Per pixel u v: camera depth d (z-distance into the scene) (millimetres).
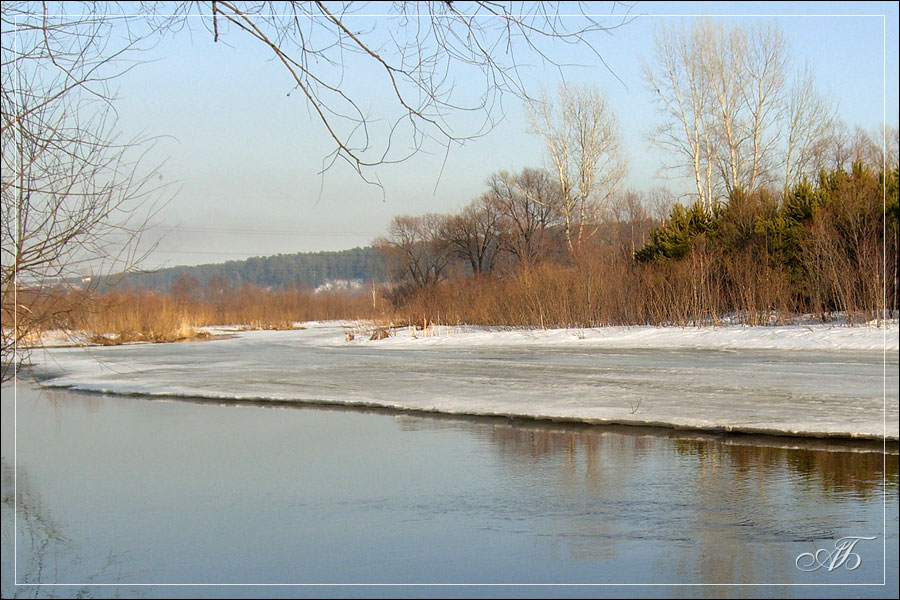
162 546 7285
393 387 18344
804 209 30469
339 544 7285
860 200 28188
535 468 10039
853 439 11219
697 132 38469
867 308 26984
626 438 11781
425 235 64062
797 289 29672
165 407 16094
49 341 7258
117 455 11258
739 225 32969
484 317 40406
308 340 42406
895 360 20547
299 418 14375
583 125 43219
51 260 6453
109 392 18516
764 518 7762
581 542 7199
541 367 21938
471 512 8219
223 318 68375
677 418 12867
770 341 25688
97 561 6895
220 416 14773
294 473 10031
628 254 39281
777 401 14297
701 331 29406
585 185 43625
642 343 28234
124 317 38656
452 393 16859
